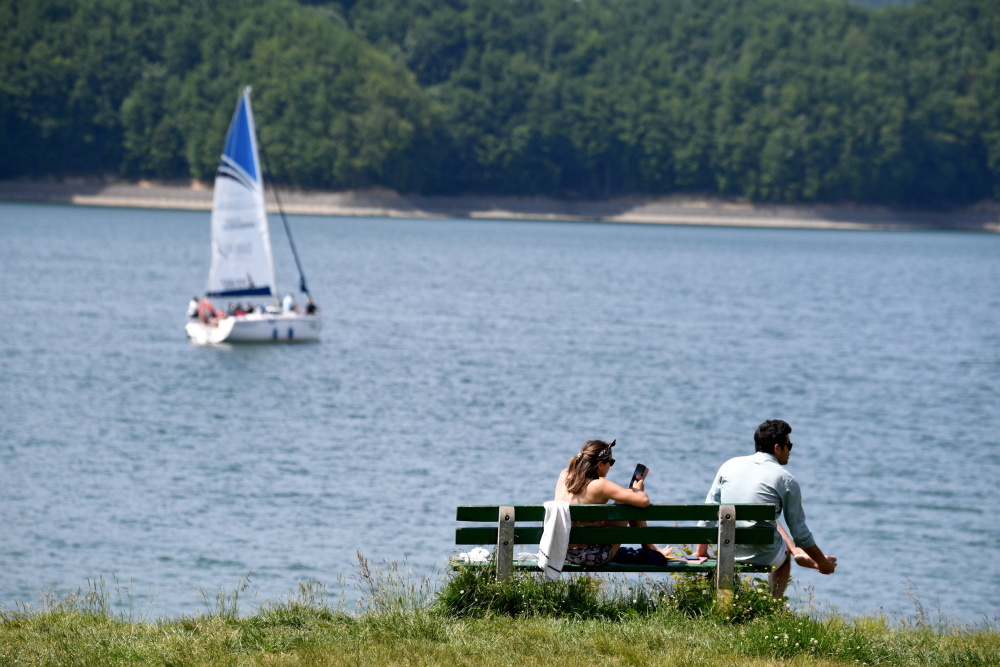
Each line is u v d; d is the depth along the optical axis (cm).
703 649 3681
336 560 7425
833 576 7694
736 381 17112
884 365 19675
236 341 19388
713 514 4038
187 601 6456
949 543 8600
